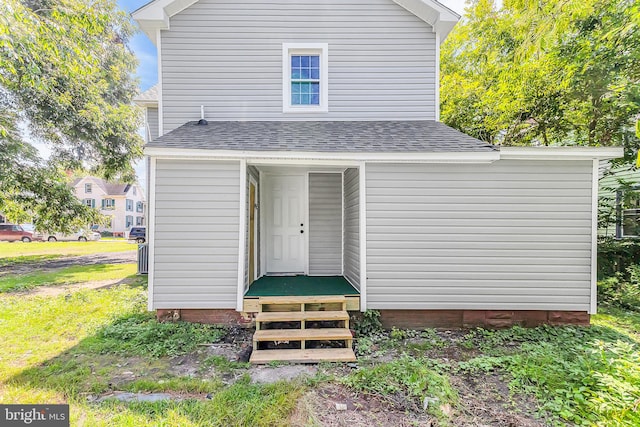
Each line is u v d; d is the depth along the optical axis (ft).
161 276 15.48
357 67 20.86
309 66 21.15
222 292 15.60
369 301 15.79
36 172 34.04
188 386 10.32
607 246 26.00
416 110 20.97
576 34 25.88
